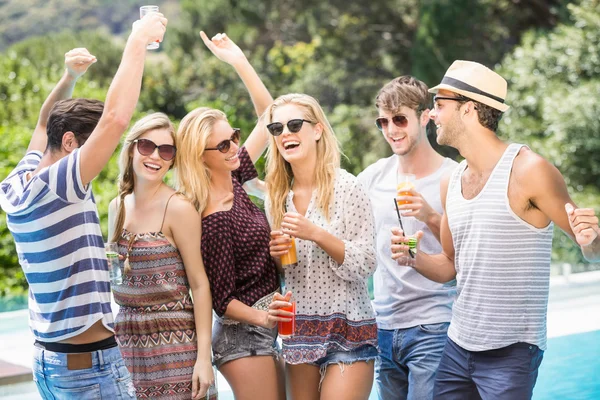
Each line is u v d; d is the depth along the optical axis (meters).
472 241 5.09
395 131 5.96
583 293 10.14
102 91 21.81
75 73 5.65
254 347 5.39
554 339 8.70
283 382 5.58
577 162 20.28
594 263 11.35
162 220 5.18
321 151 5.60
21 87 22.69
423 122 6.01
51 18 49.75
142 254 5.18
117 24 50.25
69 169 4.57
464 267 5.16
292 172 5.77
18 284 13.38
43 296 4.78
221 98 29.33
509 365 5.03
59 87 5.66
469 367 5.20
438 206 5.95
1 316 9.70
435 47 24.45
